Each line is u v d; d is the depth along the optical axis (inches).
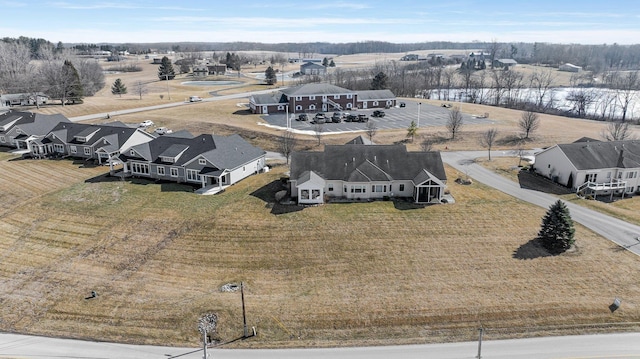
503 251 1566.2
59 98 4667.8
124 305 1307.8
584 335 1153.4
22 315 1278.3
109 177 2332.7
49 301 1337.4
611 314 1227.9
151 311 1275.8
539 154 2405.3
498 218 1824.6
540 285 1363.2
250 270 1482.5
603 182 2175.2
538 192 2137.1
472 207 1930.4
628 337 1141.1
